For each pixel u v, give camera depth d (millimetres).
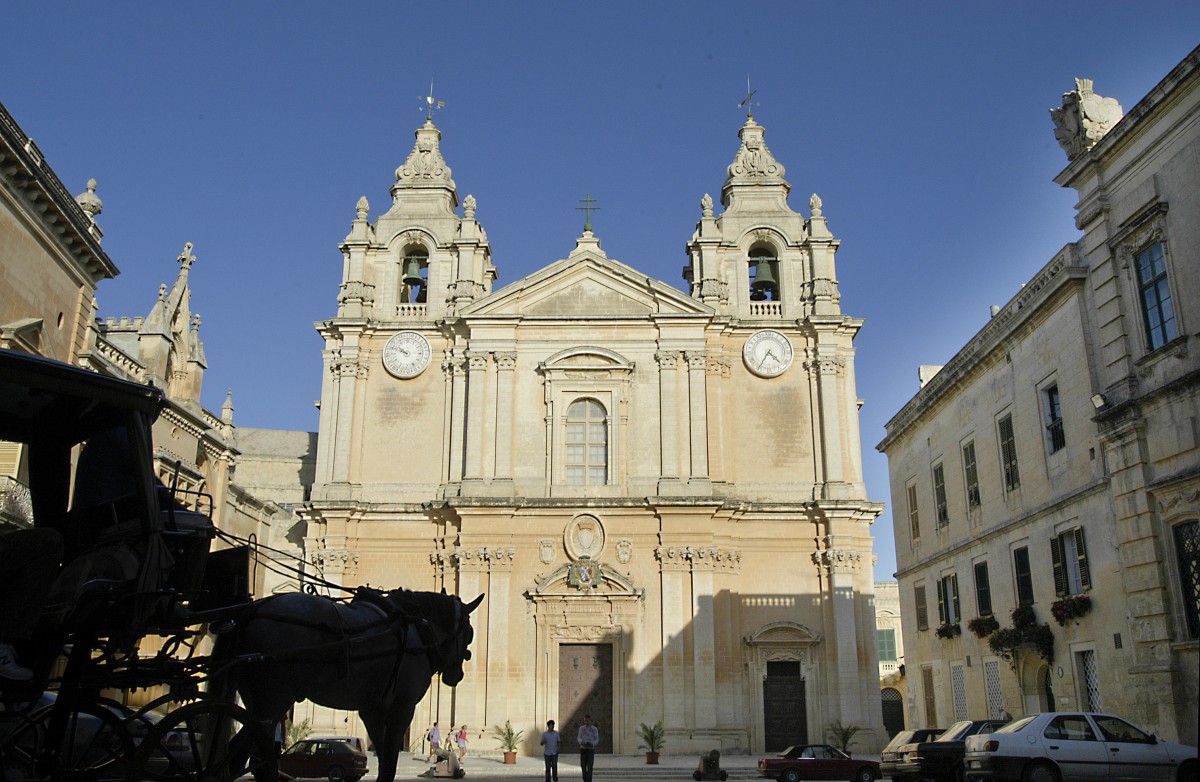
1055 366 27828
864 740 36625
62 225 26125
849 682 37188
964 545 34438
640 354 40594
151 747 7570
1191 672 21188
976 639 33250
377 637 9609
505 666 36875
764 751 36844
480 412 39844
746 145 44625
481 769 32031
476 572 38031
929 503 38625
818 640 37719
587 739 25797
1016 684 29938
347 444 40031
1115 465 23797
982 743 19188
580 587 37531
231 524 43594
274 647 8781
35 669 8000
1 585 7723
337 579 38594
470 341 40594
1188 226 21859
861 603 38250
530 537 38500
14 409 8602
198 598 9234
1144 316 23516
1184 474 21281
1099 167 25047
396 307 42156
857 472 39750
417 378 41062
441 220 43281
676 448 39312
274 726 8734
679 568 37875
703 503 37750
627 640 37312
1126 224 23906
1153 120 22953
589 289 41469
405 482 39938
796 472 39844
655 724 36438
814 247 42188
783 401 40594
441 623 10656
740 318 41281
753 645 37781
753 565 38875
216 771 8273
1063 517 27172
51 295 26250
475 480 38938
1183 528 21750
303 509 39250
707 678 36688
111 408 8609
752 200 43562
